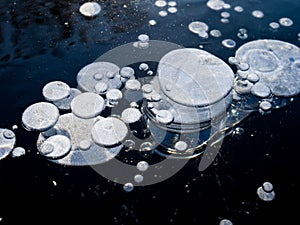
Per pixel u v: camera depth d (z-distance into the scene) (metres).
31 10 0.89
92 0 0.92
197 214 0.67
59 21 0.88
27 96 0.77
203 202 0.68
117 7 0.91
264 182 0.70
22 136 0.73
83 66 0.81
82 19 0.89
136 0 0.93
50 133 0.73
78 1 0.92
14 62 0.81
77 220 0.66
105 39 0.86
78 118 0.75
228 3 0.95
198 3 0.94
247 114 0.77
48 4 0.90
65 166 0.70
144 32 0.88
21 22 0.87
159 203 0.67
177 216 0.66
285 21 0.92
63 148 0.72
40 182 0.69
